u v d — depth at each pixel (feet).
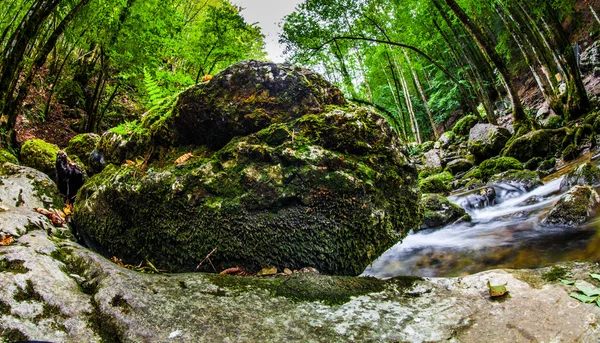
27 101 25.46
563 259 8.45
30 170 10.28
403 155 8.36
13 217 6.74
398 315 4.89
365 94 75.36
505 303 4.83
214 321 4.50
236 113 7.98
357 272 7.36
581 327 4.00
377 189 7.53
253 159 7.39
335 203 7.02
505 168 26.78
